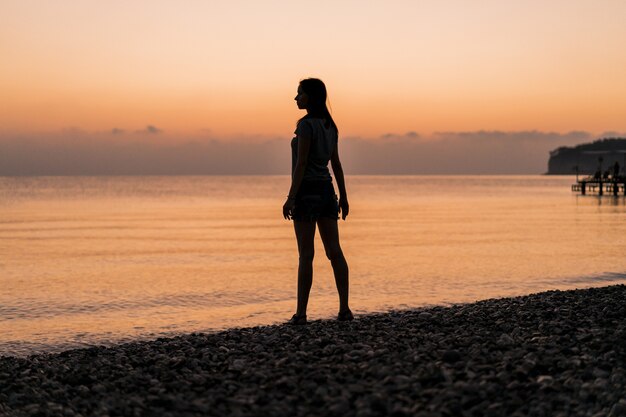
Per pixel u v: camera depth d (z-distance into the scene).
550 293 9.43
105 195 142.00
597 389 4.05
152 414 4.26
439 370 4.48
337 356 5.25
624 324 6.01
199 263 24.02
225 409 4.18
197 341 7.03
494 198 110.38
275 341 6.30
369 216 58.69
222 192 166.50
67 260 25.58
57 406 4.62
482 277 18.03
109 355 6.76
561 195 123.75
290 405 4.14
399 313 8.30
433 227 43.81
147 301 14.79
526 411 3.86
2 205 91.12
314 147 6.78
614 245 29.09
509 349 5.24
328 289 15.77
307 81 6.89
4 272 21.59
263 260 25.03
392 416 3.78
